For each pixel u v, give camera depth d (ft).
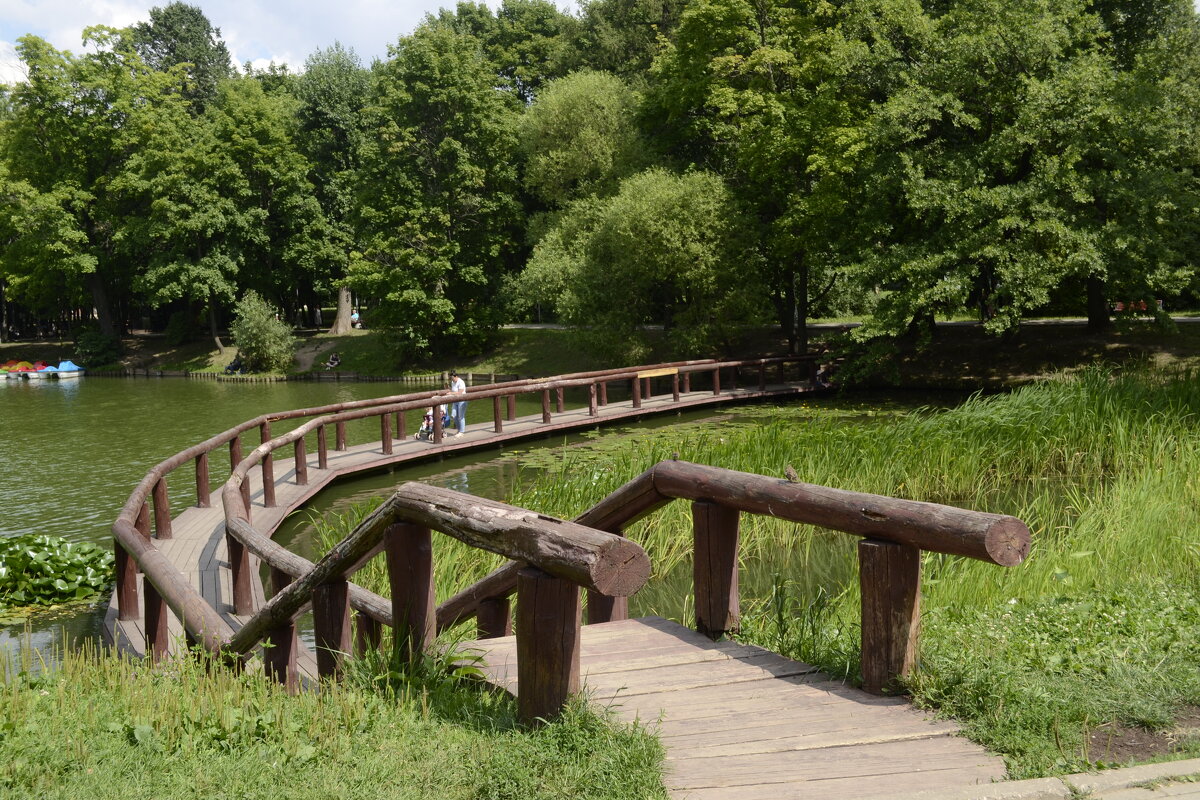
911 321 92.99
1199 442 38.37
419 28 144.05
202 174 163.63
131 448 69.31
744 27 102.83
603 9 152.76
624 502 17.94
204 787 10.70
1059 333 96.27
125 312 200.75
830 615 20.01
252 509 43.34
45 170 166.61
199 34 215.10
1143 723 12.62
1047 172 78.28
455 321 143.64
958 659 14.93
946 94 80.12
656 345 120.47
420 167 145.18
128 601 27.02
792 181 100.73
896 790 10.52
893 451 43.37
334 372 145.48
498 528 12.23
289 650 16.58
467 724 12.57
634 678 14.46
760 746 11.80
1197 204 78.23
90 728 12.67
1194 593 20.04
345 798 10.28
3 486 53.88
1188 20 97.09
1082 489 40.83
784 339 120.06
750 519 35.06
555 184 127.34
